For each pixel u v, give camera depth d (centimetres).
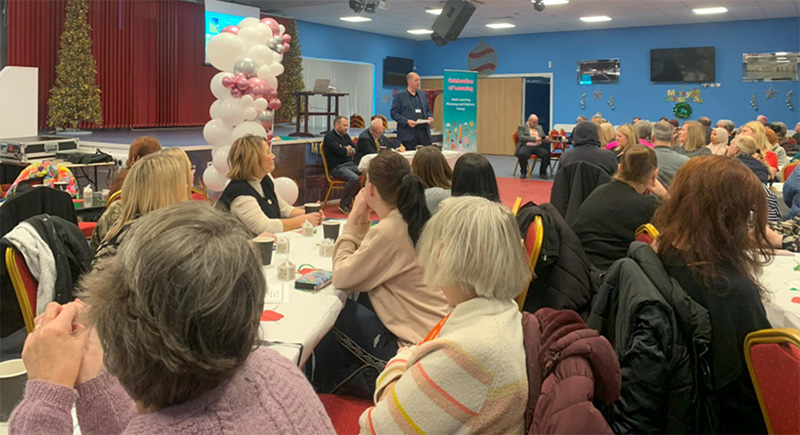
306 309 185
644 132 510
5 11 898
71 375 85
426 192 278
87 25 941
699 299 152
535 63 1495
